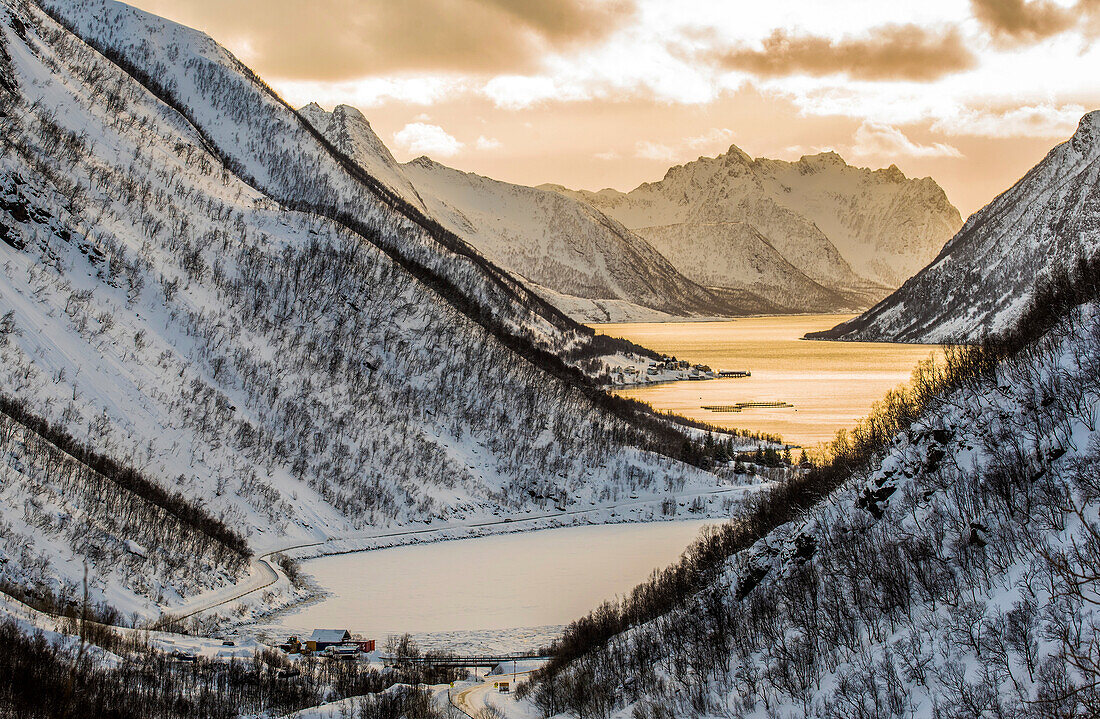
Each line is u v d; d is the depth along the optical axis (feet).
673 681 233.35
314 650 351.67
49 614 302.45
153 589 395.34
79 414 536.42
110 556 394.93
